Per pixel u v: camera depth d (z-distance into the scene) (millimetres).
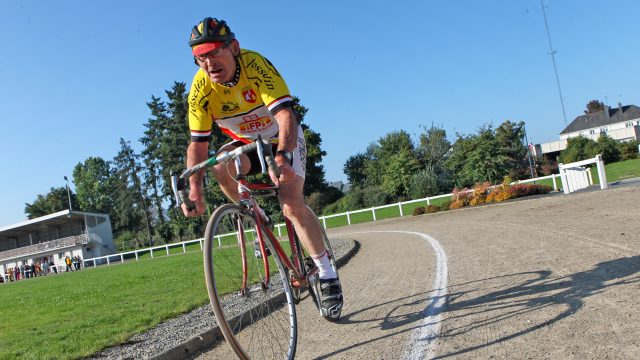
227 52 3074
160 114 70312
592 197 13617
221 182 3529
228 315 2838
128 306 7555
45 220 55875
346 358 3299
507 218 12203
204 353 4254
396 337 3572
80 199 95062
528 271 5082
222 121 3502
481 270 5625
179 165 59031
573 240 6660
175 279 11297
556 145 72500
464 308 4039
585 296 3773
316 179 51906
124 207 79500
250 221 3230
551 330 3148
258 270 3229
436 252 7941
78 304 8992
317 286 3971
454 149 46406
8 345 5586
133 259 43562
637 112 84875
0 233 60906
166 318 6039
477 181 40500
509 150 42969
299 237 3672
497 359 2818
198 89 3342
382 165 60812
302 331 4238
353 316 4434
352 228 25906
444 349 3139
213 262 2801
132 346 4703
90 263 50344
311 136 49812
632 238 6027
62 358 4480
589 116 90375
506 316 3617
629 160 48188
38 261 57344
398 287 5480
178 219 63312
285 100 3129
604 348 2715
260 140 2824
